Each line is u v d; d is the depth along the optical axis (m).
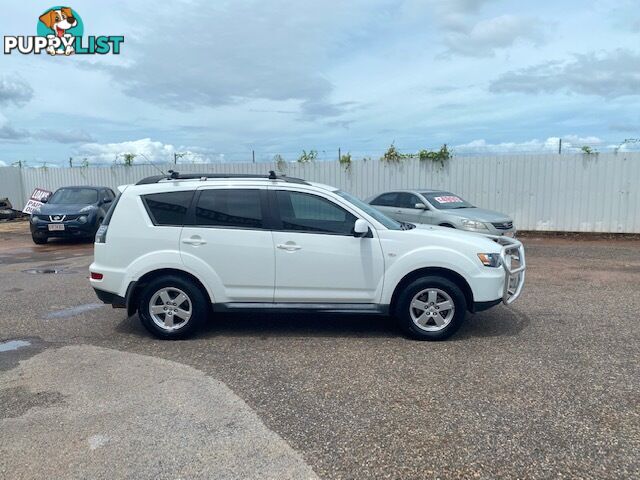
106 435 3.30
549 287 7.76
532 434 3.28
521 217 14.86
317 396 3.88
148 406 3.72
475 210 11.48
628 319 5.96
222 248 5.25
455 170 15.34
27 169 21.44
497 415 3.54
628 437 3.23
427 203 11.59
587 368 4.40
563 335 5.37
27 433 3.33
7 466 2.96
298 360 4.68
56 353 4.90
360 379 4.20
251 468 2.92
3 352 4.94
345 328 5.72
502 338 5.29
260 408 3.68
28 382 4.18
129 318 6.18
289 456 3.05
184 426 3.42
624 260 10.34
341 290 5.27
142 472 2.88
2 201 20.98
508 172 14.81
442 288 5.17
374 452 3.08
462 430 3.34
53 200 14.39
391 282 5.21
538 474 2.85
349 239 5.23
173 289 5.31
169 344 5.19
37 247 13.29
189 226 5.31
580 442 3.18
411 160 15.75
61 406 3.73
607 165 13.86
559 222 14.50
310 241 5.23
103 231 5.41
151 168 19.73
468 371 4.36
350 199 5.68
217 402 3.78
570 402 3.73
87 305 6.82
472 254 5.19
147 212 5.35
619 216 13.94
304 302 5.30
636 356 4.70
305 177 17.11
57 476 2.85
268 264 5.25
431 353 4.84
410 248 5.20
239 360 4.69
